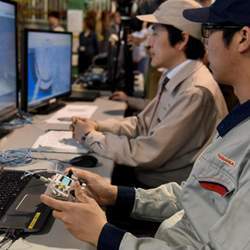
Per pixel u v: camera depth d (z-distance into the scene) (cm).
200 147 157
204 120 156
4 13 167
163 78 185
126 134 195
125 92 321
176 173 162
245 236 73
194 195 96
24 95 205
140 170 171
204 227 91
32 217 99
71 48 270
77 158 146
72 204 90
